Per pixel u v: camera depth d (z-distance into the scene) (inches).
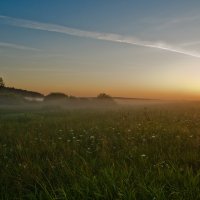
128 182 197.3
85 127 530.6
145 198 178.4
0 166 278.4
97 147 326.0
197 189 183.6
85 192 190.9
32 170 243.6
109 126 529.3
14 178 235.9
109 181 197.5
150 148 315.3
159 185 192.7
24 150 331.6
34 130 520.1
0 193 203.8
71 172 227.6
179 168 229.6
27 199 200.5
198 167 244.4
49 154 315.0
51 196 189.5
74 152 300.4
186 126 498.9
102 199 183.8
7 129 561.0
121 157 282.8
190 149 308.8
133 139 384.2
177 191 184.5
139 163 252.7
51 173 237.0
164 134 411.8
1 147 365.4
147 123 548.7
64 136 436.1
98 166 250.5
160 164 244.5
